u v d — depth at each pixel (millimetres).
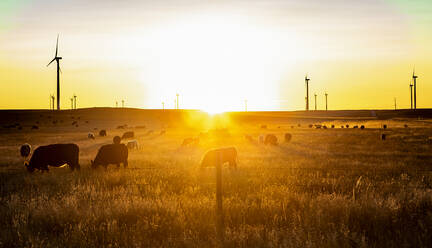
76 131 82938
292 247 5777
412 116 159625
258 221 7508
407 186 11219
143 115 164625
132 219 7777
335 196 9023
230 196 10016
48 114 147375
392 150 28422
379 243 6133
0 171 17047
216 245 6129
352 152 26703
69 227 7203
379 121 118125
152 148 34125
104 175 14453
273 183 12180
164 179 13469
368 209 7879
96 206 8453
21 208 8719
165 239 6508
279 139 46250
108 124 118000
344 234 6293
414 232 6562
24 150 27578
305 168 16547
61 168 18406
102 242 6371
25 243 6367
